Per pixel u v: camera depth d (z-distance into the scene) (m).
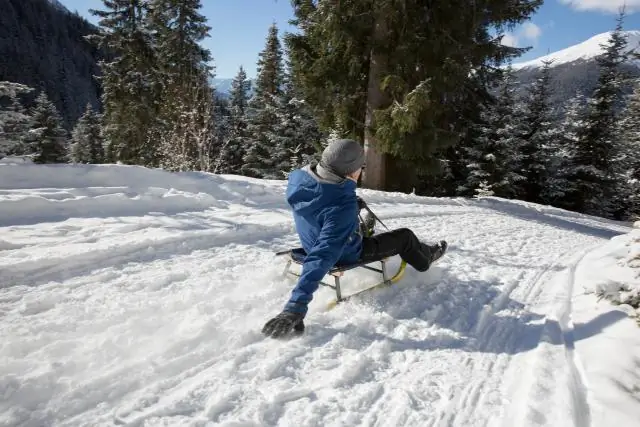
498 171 18.80
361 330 2.56
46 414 1.62
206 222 4.71
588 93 23.89
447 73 10.55
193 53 22.52
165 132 13.12
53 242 3.52
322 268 2.43
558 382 2.05
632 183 26.14
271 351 2.22
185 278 3.12
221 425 1.64
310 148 24.75
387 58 10.91
